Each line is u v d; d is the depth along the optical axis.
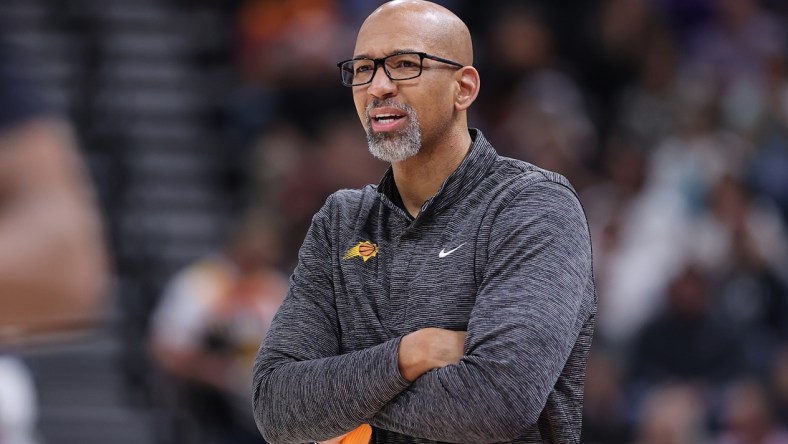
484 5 33.81
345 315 8.91
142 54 35.03
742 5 33.66
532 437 8.48
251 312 23.47
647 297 26.09
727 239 26.59
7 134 5.29
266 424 8.70
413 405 8.16
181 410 23.86
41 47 32.94
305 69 30.95
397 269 8.75
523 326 8.09
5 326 5.12
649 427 23.80
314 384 8.41
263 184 29.31
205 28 35.88
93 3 35.25
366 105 8.75
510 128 29.94
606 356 24.95
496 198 8.73
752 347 25.28
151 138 33.53
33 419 23.44
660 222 27.02
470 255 8.57
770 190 28.91
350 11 33.25
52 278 5.19
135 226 29.70
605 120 32.50
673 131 30.31
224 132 33.94
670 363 25.06
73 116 31.12
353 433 8.73
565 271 8.40
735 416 23.55
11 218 5.21
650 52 33.09
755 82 31.44
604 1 33.84
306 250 9.26
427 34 8.64
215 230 31.39
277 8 33.59
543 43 32.28
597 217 27.77
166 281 29.94
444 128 8.77
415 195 9.05
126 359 26.94
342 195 9.38
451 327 8.50
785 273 27.78
